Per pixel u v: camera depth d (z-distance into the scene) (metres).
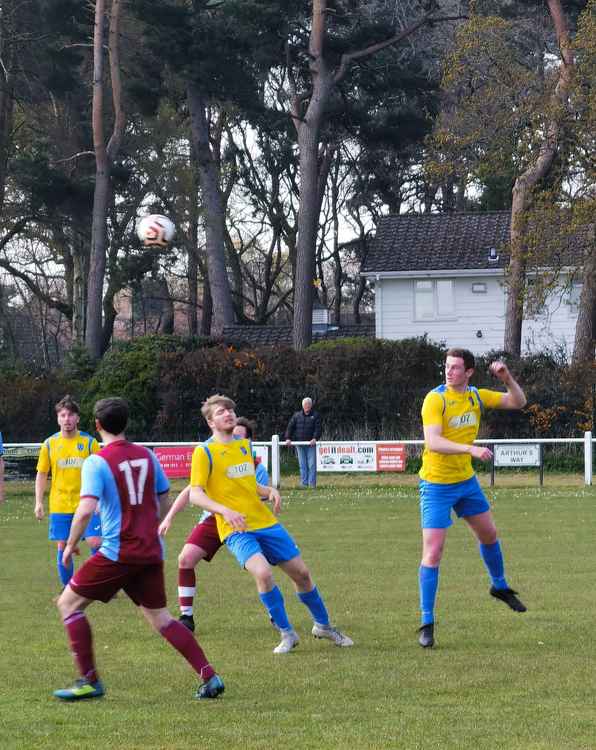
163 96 143.25
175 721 22.34
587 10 100.19
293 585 41.16
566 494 80.00
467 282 146.62
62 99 152.88
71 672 27.19
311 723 22.06
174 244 168.38
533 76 105.12
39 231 159.88
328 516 67.88
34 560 50.06
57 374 120.88
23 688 25.56
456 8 136.25
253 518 29.22
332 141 166.75
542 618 33.44
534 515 65.88
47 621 34.47
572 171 102.25
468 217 156.12
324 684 25.47
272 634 31.97
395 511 70.75
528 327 136.88
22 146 157.38
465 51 104.81
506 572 43.03
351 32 131.00
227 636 31.72
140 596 24.39
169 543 56.78
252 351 106.81
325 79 130.75
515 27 124.50
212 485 29.11
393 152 176.12
